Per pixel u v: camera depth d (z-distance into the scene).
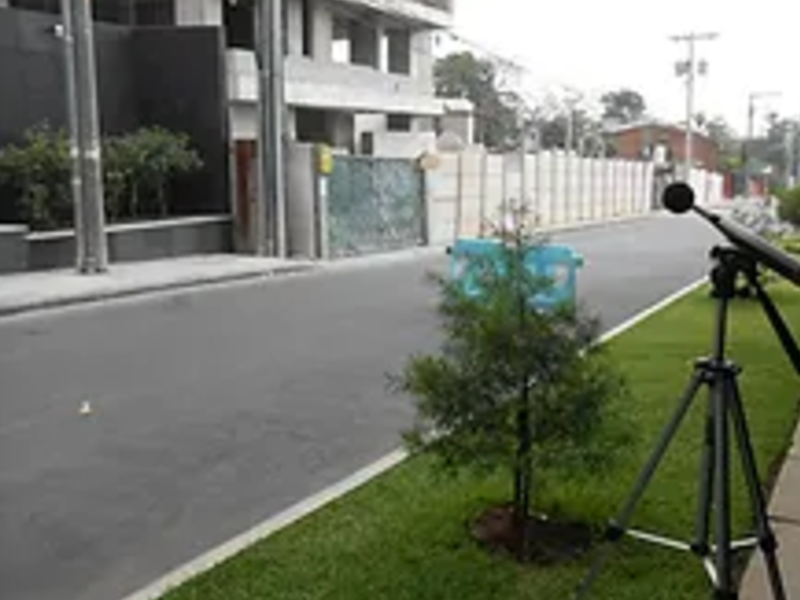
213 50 18.55
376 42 32.06
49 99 16.91
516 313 3.74
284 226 18.59
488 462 3.74
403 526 4.15
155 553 4.16
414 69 34.09
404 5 30.75
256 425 6.27
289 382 7.61
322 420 6.40
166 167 17.84
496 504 4.29
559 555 3.77
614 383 3.84
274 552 3.91
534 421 3.69
